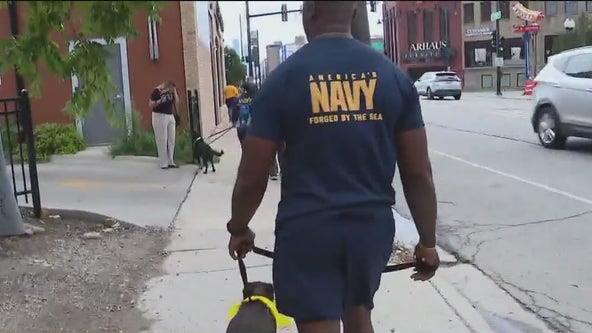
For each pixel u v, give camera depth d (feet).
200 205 27.25
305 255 7.89
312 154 7.86
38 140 41.65
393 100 8.04
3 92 27.53
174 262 19.25
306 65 7.95
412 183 8.50
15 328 14.26
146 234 22.40
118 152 41.11
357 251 7.86
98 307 15.64
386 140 8.04
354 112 7.85
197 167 37.81
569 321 14.82
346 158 7.86
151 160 39.73
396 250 20.15
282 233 8.11
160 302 15.98
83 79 12.57
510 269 18.52
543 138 41.29
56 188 30.32
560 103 39.34
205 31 59.77
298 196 7.96
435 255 8.91
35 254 19.36
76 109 12.93
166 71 46.09
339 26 8.27
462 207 26.53
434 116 68.74
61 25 12.72
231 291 16.65
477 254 20.08
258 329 9.46
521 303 15.96
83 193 29.22
